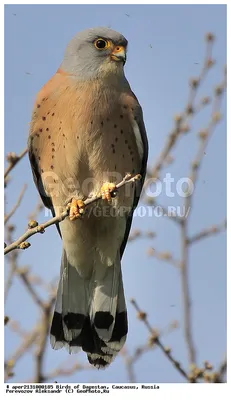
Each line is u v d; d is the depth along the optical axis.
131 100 10.38
